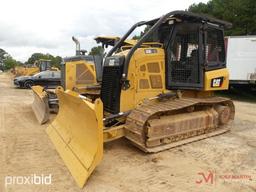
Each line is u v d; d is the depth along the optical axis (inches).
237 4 977.5
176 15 247.4
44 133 283.3
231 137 280.8
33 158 214.2
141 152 230.1
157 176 187.0
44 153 225.1
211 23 275.3
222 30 287.9
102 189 167.3
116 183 175.5
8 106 458.6
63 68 419.8
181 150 237.3
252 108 483.8
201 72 270.1
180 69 262.2
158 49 252.1
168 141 241.0
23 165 201.0
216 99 286.4
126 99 239.5
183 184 176.4
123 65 238.2
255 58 600.7
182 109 253.1
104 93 261.9
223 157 223.8
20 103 496.4
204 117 268.5
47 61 1162.0
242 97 666.2
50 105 379.9
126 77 237.3
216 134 283.0
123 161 210.8
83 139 200.5
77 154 197.6
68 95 229.1
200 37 266.1
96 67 407.2
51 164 203.2
